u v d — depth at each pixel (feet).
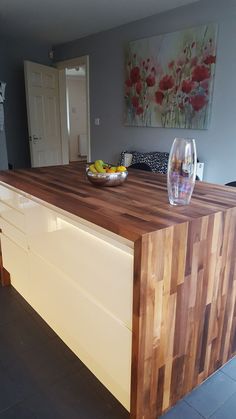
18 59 16.33
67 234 4.45
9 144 17.11
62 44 16.72
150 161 11.92
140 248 3.09
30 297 6.37
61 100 17.62
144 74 12.69
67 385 4.76
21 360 5.23
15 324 6.10
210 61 10.42
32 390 4.67
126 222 3.38
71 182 5.60
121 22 12.92
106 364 4.27
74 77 25.77
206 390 4.68
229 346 5.07
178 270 3.59
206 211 3.84
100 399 4.52
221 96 10.43
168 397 4.24
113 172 5.18
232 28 9.72
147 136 13.37
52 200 4.48
